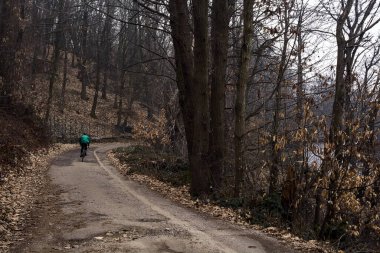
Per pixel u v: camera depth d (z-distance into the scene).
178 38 13.63
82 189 13.87
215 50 14.10
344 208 9.73
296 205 9.84
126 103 61.34
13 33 27.12
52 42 53.75
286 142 10.26
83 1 15.26
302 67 13.27
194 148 13.23
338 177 9.45
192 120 13.84
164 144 22.44
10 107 26.86
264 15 14.48
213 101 14.05
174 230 8.18
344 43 12.00
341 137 9.48
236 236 7.90
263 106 13.90
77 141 38.78
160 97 24.97
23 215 9.52
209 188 13.17
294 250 7.11
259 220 9.72
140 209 10.55
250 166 12.82
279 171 11.22
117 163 23.30
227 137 16.23
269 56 14.99
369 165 9.80
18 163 17.91
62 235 7.72
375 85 10.08
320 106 12.23
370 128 9.77
